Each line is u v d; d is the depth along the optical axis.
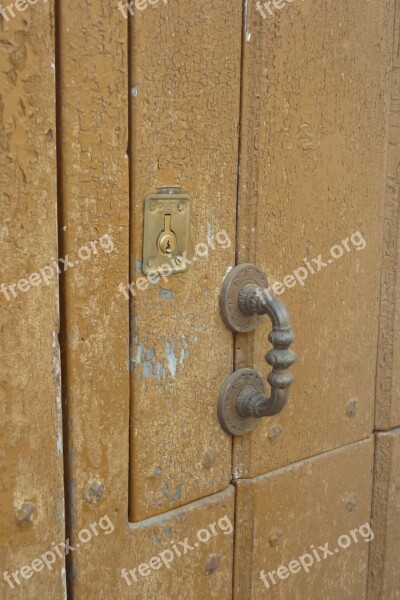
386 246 1.54
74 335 1.05
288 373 1.19
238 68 1.20
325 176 1.36
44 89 0.96
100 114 1.02
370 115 1.42
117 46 1.03
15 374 0.99
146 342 1.15
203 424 1.26
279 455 1.39
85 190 1.03
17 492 1.01
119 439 1.13
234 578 1.37
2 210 0.95
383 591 1.67
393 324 1.56
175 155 1.13
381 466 1.62
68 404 1.07
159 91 1.09
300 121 1.29
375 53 1.40
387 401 1.60
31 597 1.05
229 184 1.22
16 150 0.95
